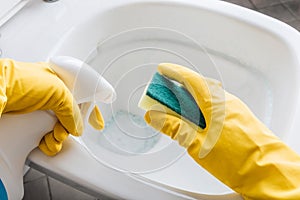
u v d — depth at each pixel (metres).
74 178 0.80
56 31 0.99
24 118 0.76
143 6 1.07
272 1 1.73
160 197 0.76
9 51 0.94
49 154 0.82
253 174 0.70
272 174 0.69
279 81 0.96
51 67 0.82
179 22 1.09
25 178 1.27
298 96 0.85
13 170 0.81
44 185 1.26
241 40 1.04
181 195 0.76
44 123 0.79
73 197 1.24
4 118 0.75
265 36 0.99
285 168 0.68
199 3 1.05
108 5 1.05
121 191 0.77
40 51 0.94
